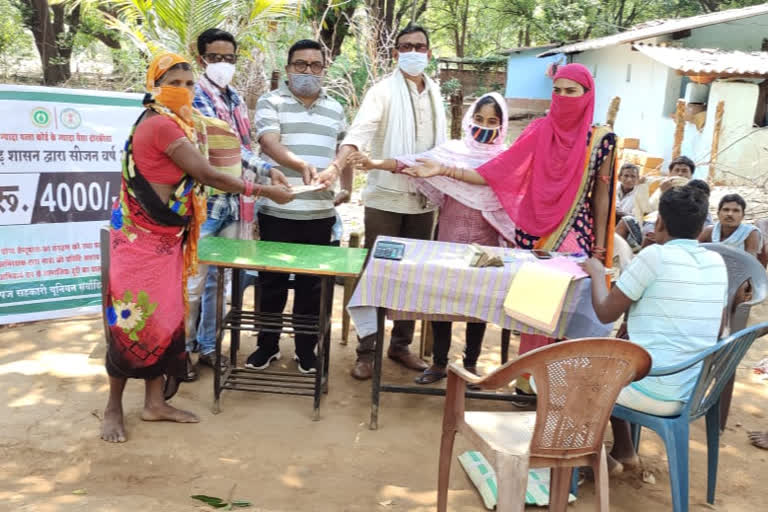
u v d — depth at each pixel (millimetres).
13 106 5160
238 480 3414
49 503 2939
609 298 3328
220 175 3557
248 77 9758
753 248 4957
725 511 3432
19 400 4145
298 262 3920
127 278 3580
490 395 4074
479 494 3432
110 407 3789
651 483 3666
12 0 18250
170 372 3826
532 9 33062
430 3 38562
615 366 2680
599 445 2803
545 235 4180
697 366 3199
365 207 4777
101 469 3441
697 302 3188
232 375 4395
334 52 16438
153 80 3467
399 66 4633
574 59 23391
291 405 4297
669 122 16594
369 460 3699
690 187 3281
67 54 19219
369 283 3764
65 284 5543
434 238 4926
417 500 3348
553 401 2666
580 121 4020
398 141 4602
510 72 27594
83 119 5449
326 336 4398
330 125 4547
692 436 4203
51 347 4992
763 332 3217
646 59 18094
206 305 4684
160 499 3150
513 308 3652
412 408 4371
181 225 3633
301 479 3465
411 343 5336
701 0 29828
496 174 4246
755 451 4074
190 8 8445
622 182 7109
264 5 9461
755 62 14734
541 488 3475
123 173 3525
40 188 5340
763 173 13391
